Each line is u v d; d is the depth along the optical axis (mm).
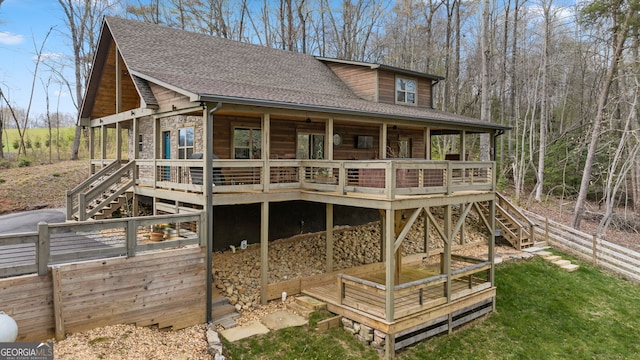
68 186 16766
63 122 40938
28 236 5730
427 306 7926
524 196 22672
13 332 5129
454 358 7574
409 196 7984
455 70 28391
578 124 25312
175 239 8172
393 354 7277
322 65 16844
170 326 7234
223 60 12719
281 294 9156
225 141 11477
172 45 12383
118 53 12359
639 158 18672
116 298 6535
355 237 13180
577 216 16797
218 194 8359
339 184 8633
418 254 12414
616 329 9312
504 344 8289
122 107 14375
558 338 8742
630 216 19891
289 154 12680
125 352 5770
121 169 11125
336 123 13719
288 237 12500
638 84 16609
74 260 6516
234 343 7082
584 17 17938
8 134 31375
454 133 17656
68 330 6020
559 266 12758
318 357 6988
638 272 12320
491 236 9641
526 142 27000
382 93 15133
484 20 17797
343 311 8070
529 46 27516
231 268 9938
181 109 8875
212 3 26375
